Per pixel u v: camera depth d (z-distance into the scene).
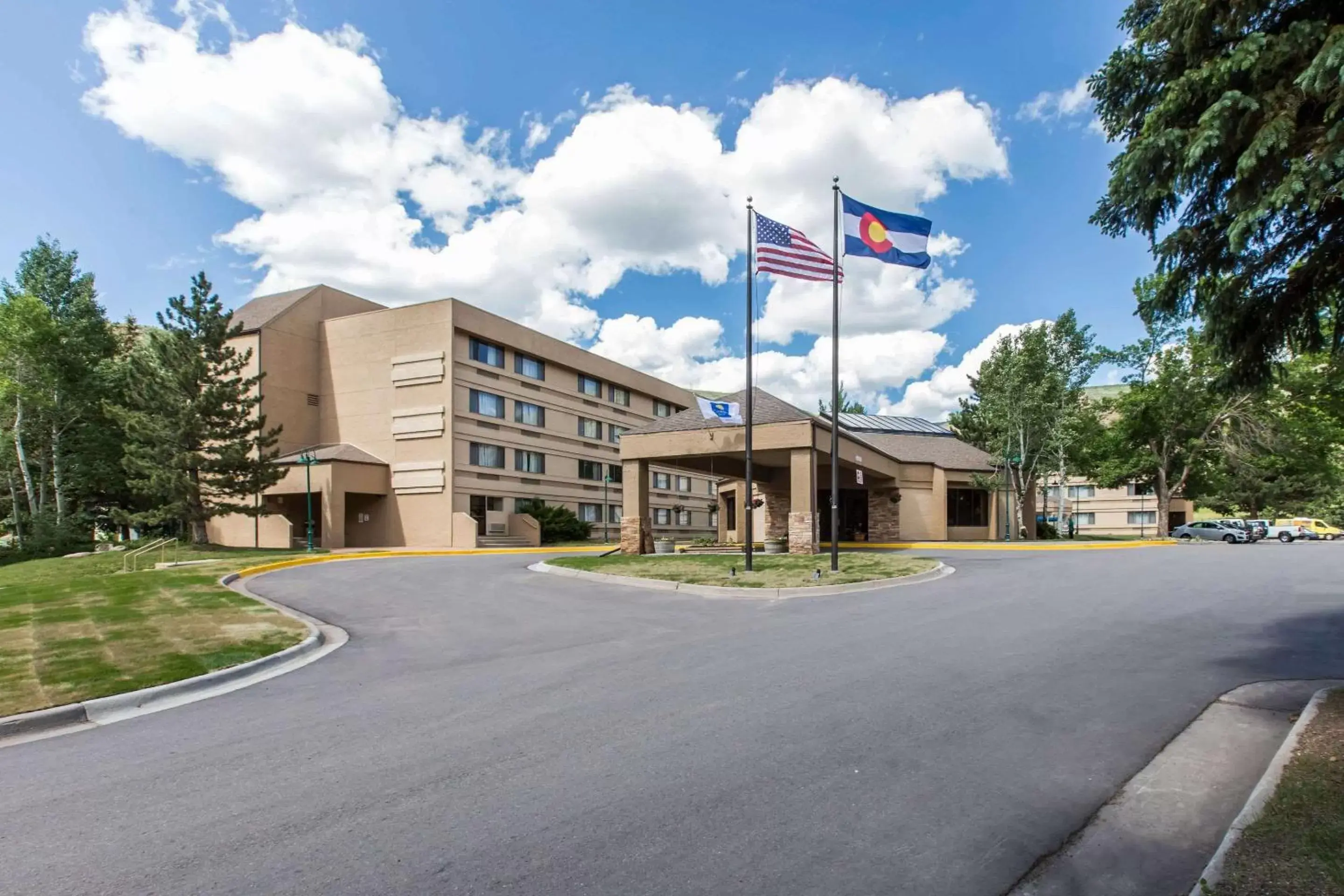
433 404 36.25
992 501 37.78
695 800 4.39
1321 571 17.12
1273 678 7.16
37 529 34.62
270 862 3.73
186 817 4.34
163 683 7.58
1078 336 38.00
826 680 7.20
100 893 3.47
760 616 11.73
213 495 30.48
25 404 34.84
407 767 5.09
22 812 4.48
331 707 6.82
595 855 3.72
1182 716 5.97
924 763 4.96
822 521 38.81
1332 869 3.29
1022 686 6.86
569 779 4.77
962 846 3.80
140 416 29.38
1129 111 6.00
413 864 3.67
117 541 41.84
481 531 37.94
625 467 25.70
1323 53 4.21
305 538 35.59
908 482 35.56
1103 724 5.77
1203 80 5.09
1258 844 3.57
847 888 3.38
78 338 36.28
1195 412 38.75
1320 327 6.10
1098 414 43.66
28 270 37.41
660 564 19.97
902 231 16.72
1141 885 3.47
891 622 10.58
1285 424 37.44
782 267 16.86
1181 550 27.09
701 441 24.23
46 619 11.66
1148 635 9.27
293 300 39.34
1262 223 5.16
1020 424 36.38
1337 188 4.39
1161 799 4.43
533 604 13.98
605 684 7.33
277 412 36.69
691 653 8.80
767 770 4.84
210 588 16.02
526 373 42.38
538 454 43.09
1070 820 4.13
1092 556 22.95
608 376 49.66
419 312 37.00
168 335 30.59
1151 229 5.97
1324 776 4.34
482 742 5.60
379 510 37.22
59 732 6.32
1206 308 6.06
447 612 13.10
